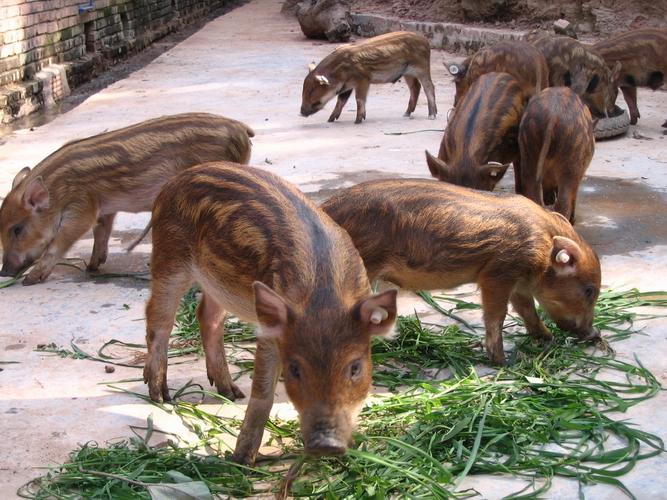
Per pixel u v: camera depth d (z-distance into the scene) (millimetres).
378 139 5578
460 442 2533
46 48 7695
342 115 6438
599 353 2977
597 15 8148
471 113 3795
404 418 2637
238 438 2512
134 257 3832
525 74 4746
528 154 3787
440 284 2898
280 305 2260
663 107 6375
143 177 3562
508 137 3877
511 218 2867
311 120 6234
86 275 3664
